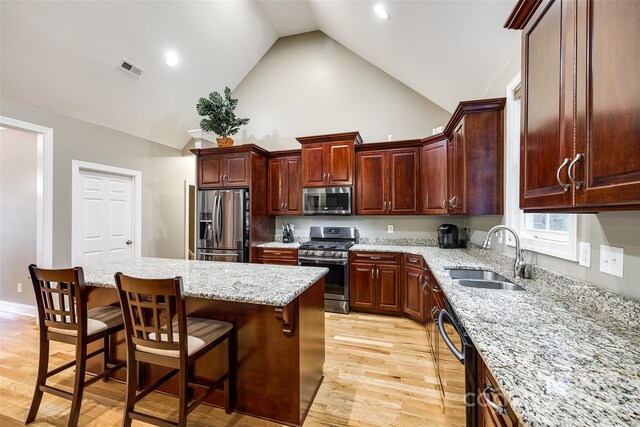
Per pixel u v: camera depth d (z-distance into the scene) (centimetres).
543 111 111
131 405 146
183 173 503
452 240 339
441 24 240
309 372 181
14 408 178
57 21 262
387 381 207
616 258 113
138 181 416
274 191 418
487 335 97
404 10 254
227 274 197
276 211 417
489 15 202
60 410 177
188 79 405
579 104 88
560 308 125
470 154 236
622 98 72
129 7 292
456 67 279
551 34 105
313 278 184
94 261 360
